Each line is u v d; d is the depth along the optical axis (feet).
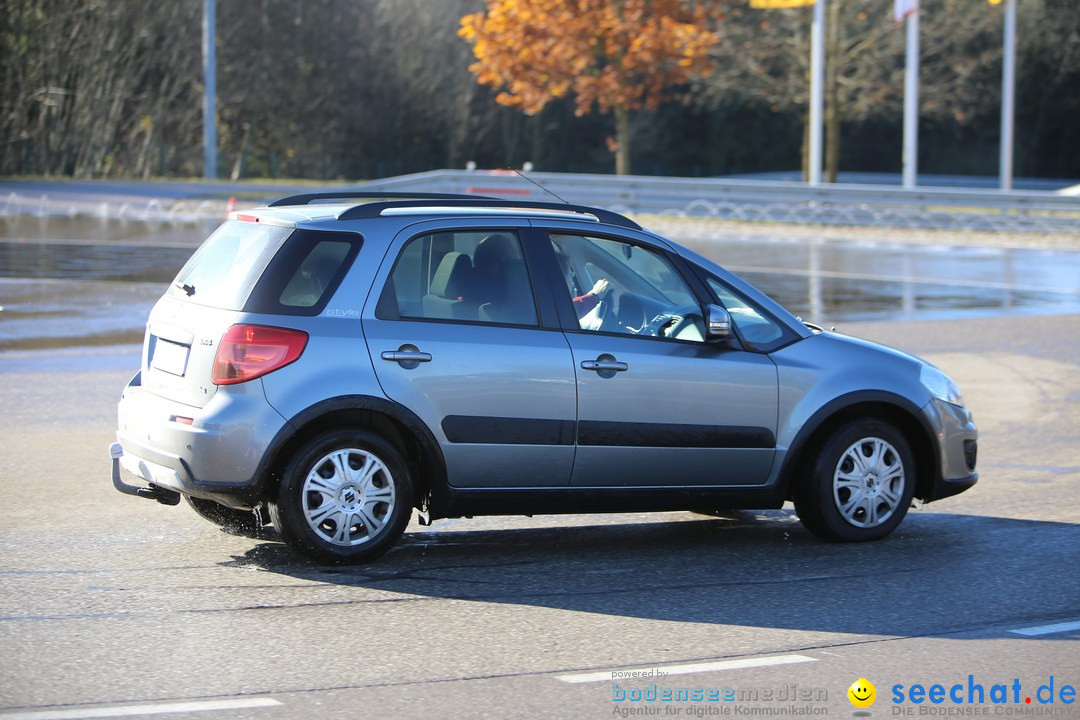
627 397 25.98
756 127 273.54
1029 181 260.62
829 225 126.52
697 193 130.21
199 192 148.05
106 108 201.16
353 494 24.76
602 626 21.86
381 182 134.00
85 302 65.57
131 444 25.39
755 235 118.93
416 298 25.08
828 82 166.50
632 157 268.00
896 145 276.62
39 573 24.16
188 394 24.39
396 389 24.49
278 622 21.62
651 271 27.12
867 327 63.10
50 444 35.88
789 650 20.77
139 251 91.30
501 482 25.55
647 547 27.61
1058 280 86.17
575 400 25.62
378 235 24.98
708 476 26.91
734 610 22.97
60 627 21.06
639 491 26.50
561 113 257.34
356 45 231.09
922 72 183.73
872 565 26.27
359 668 19.43
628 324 26.53
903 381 28.14
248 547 26.35
